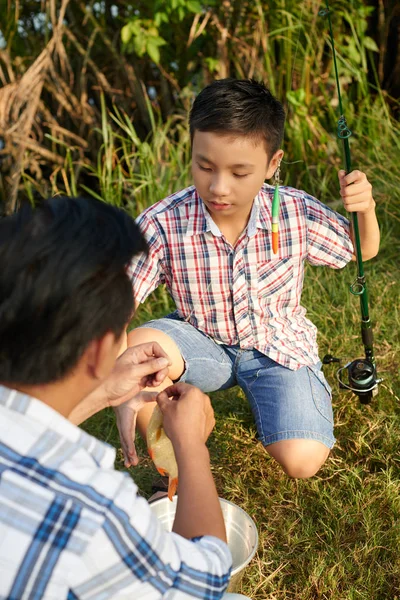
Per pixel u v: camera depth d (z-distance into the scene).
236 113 1.81
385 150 4.12
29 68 3.92
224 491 2.32
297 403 2.10
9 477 0.96
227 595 1.38
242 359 2.22
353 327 3.05
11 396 1.01
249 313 2.16
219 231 2.07
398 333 2.98
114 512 0.99
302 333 2.23
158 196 3.65
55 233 1.00
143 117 4.37
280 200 2.12
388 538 2.08
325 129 4.38
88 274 1.00
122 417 1.82
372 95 4.64
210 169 1.90
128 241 1.05
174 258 2.13
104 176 3.80
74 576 0.96
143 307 3.32
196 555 1.09
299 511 2.21
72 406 1.12
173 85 4.42
